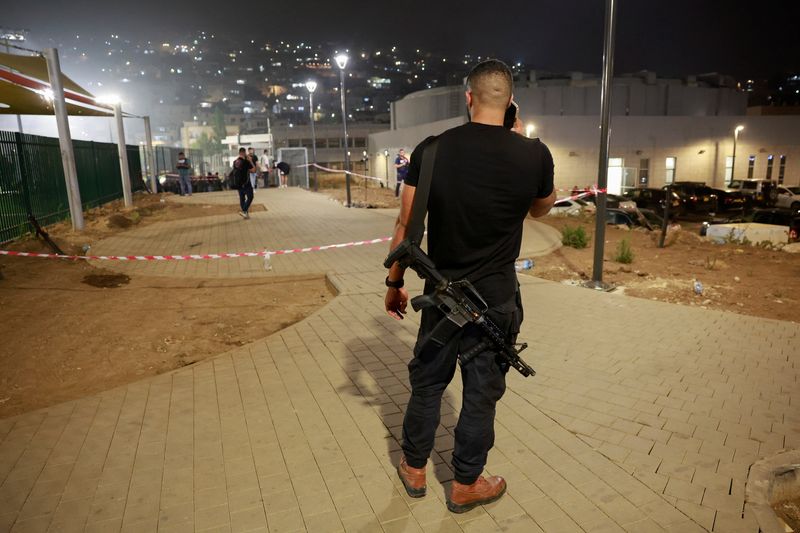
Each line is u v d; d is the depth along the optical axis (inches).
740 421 147.9
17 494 118.7
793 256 425.4
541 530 105.0
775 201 1253.7
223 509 112.7
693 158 1505.9
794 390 167.9
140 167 1011.9
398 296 111.3
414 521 108.1
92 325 249.8
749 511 109.6
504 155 94.0
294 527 106.8
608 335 219.8
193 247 446.9
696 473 123.2
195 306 283.4
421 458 112.1
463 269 98.6
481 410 102.8
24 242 429.7
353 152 3400.6
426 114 2066.9
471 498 109.4
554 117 1359.5
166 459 132.0
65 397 180.9
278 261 385.4
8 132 470.0
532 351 201.9
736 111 2060.8
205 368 189.0
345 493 117.3
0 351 218.4
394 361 192.9
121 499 116.5
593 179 1402.6
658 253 432.8
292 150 1397.6
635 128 1430.9
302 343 212.2
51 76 493.4
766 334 221.0
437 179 95.6
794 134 1595.7
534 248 433.4
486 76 97.0
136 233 523.8
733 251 444.5
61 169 588.1
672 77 1974.7
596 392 166.7
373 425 147.1
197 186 1309.1
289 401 162.6
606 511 110.3
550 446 135.3
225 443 139.0
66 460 132.1
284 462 129.7
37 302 283.7
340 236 494.0
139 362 210.4
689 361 191.8
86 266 370.3
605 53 284.4
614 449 133.6
